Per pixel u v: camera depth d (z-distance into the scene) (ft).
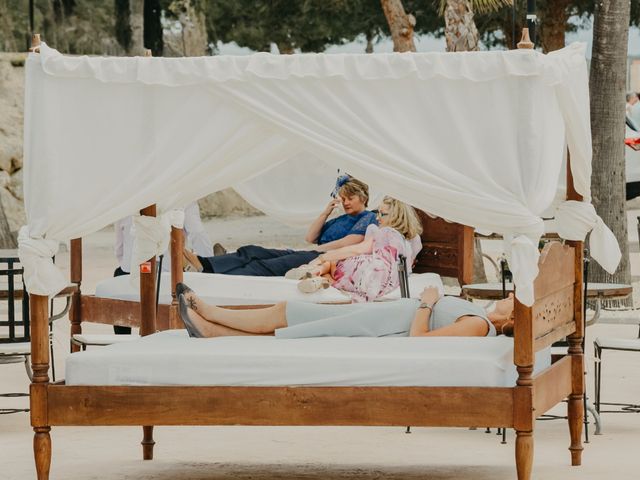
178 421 23.88
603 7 57.47
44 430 24.25
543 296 24.47
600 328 48.55
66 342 45.88
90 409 24.12
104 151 24.34
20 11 110.42
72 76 24.20
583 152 26.89
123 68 24.09
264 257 41.16
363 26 90.68
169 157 24.29
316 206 48.57
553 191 24.08
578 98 25.70
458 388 22.99
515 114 22.88
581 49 25.84
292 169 48.52
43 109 24.18
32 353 24.29
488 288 34.58
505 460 27.66
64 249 82.23
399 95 23.45
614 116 57.47
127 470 26.76
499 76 22.76
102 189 24.34
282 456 28.30
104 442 30.14
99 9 111.96
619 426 31.27
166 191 24.44
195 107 24.22
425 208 23.56
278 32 92.17
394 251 38.27
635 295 57.82
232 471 26.58
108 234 93.56
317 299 36.73
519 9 90.07
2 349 30.30
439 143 23.25
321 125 23.63
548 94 23.57
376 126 23.39
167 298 37.35
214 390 23.77
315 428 31.94
